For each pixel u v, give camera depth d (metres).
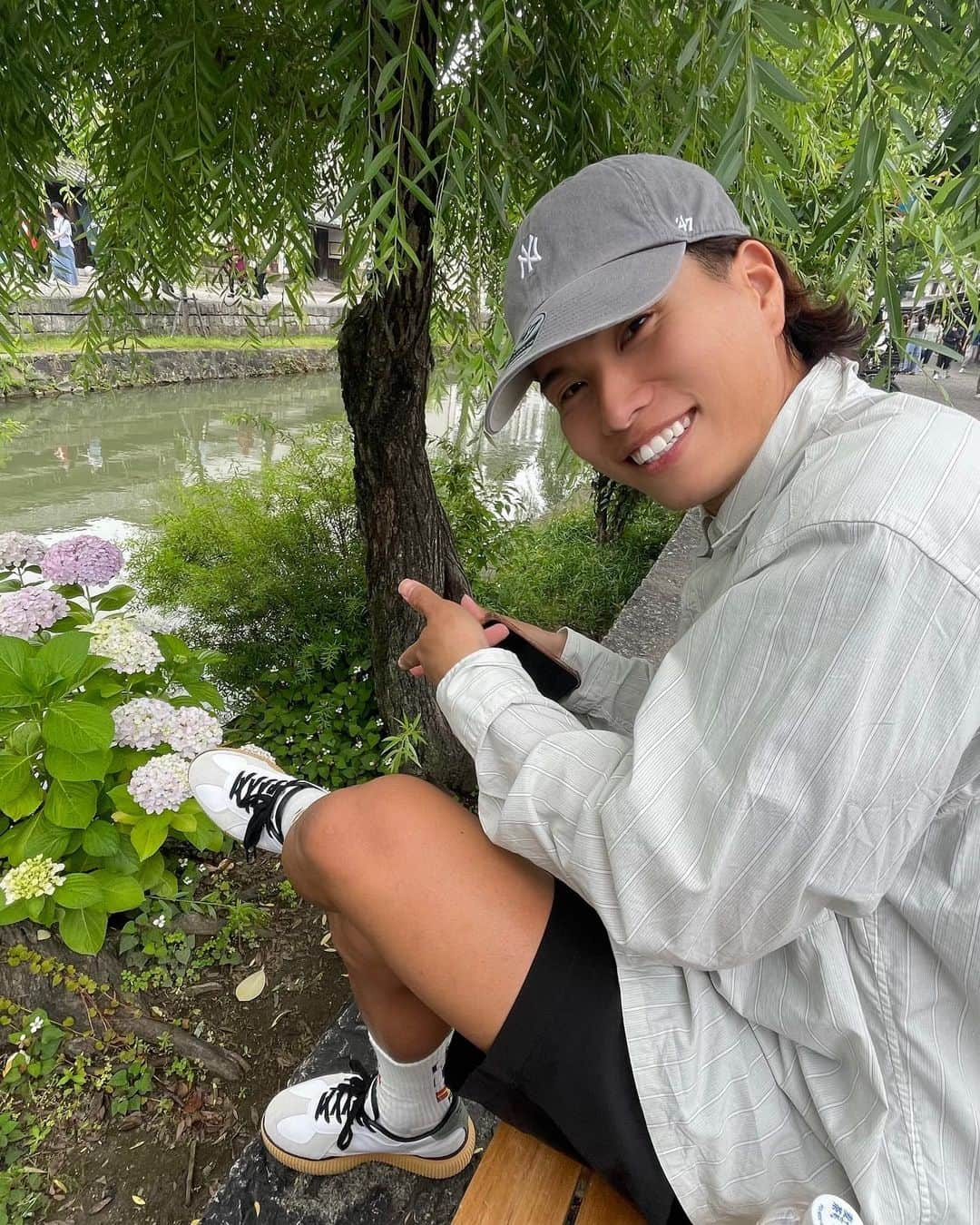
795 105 1.58
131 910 1.94
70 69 1.78
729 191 1.19
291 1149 1.26
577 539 4.78
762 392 0.78
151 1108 1.56
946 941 0.63
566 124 1.56
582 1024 0.74
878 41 0.96
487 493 3.67
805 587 0.60
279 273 2.15
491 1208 0.81
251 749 1.64
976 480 0.58
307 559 3.10
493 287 1.73
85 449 7.87
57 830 1.72
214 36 1.48
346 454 3.60
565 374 0.81
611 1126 0.72
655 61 1.44
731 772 0.62
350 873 0.80
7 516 5.73
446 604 0.95
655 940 0.68
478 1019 0.77
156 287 2.25
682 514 4.55
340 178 1.68
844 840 0.59
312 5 1.36
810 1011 0.69
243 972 1.89
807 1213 0.57
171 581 3.22
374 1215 1.26
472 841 0.82
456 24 1.17
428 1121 1.17
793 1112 0.71
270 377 12.97
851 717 0.57
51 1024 1.64
